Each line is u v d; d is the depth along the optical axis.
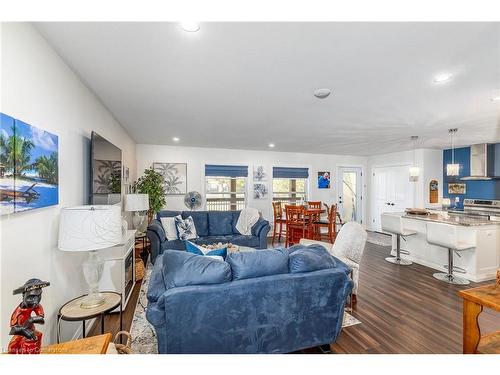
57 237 1.83
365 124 3.90
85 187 2.42
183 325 1.57
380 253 5.02
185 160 6.12
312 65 2.03
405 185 6.66
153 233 4.11
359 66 2.04
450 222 3.79
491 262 3.68
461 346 2.08
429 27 1.51
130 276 3.08
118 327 2.38
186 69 2.10
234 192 6.65
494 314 2.57
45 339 1.66
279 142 5.54
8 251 1.27
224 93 2.63
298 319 1.81
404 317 2.54
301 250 2.05
